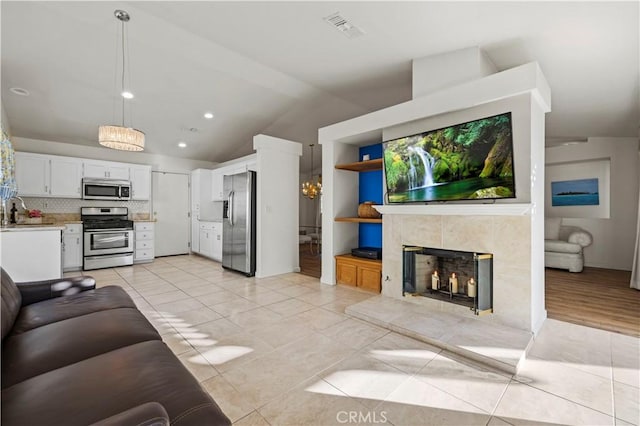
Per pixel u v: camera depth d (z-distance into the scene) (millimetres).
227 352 2238
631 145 5203
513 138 2516
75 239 5223
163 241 6895
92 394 1011
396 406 1645
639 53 2783
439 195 2965
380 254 3992
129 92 4340
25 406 946
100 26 2947
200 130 5852
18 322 1718
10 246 3025
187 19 2756
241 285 4188
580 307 3227
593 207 5754
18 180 4961
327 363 2088
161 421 790
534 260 2549
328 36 2910
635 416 1561
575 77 3318
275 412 1590
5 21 2877
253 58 3406
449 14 2447
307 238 7961
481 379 1899
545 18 2420
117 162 5996
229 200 5098
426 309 3029
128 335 1548
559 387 1812
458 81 2965
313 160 8828
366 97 4605
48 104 4391
